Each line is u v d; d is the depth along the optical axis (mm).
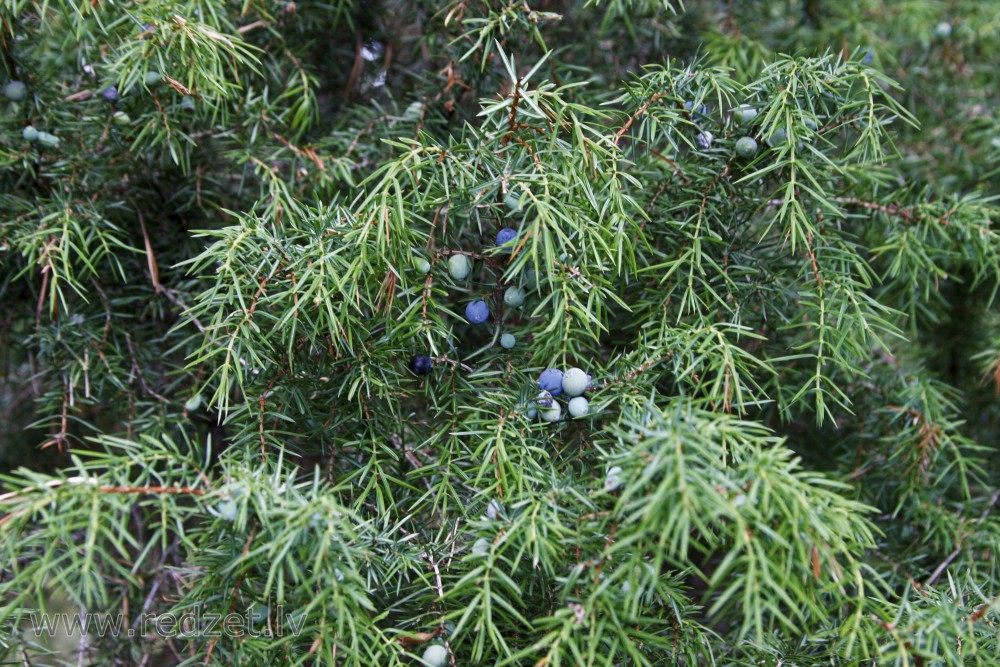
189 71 585
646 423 525
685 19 720
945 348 757
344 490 576
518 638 542
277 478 524
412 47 740
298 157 650
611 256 552
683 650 550
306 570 525
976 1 745
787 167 574
